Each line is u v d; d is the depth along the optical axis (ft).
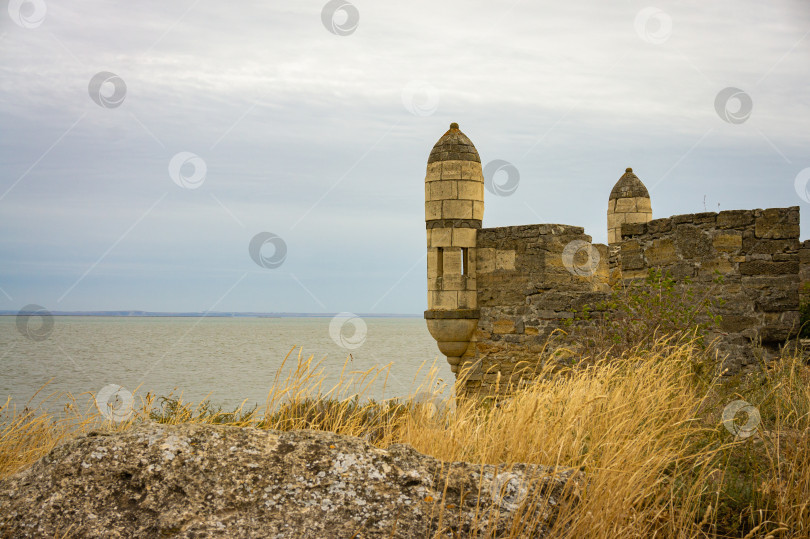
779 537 13.02
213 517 10.11
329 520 10.30
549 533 10.96
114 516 10.05
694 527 13.10
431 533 10.23
